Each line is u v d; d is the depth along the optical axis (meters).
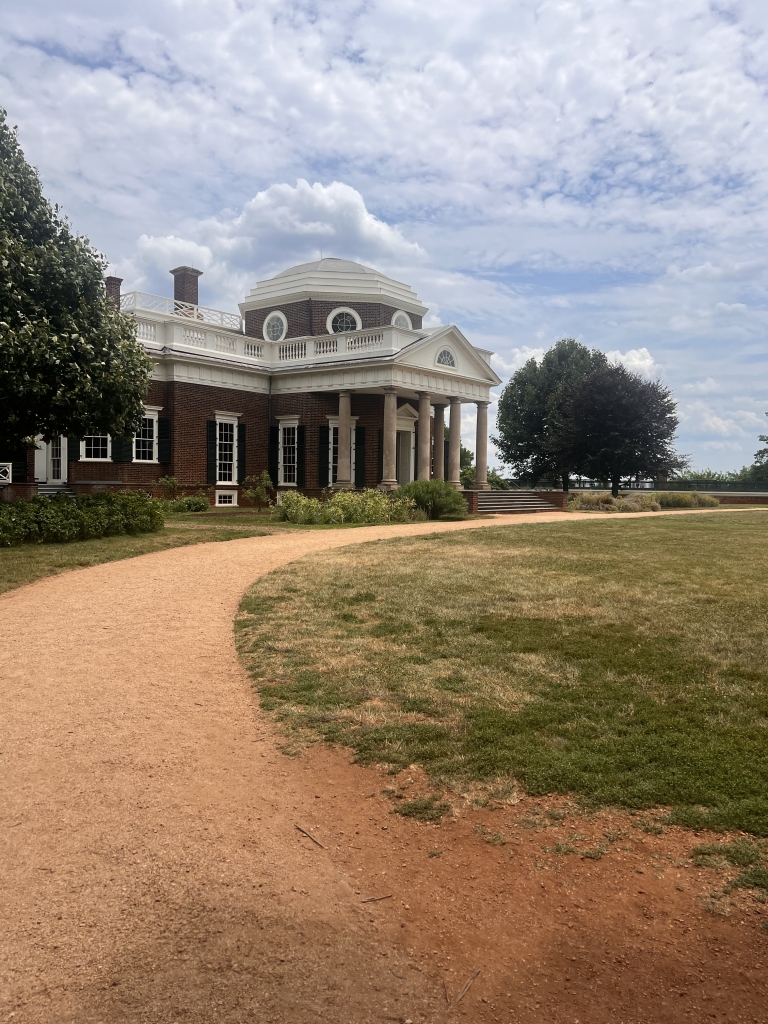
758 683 5.92
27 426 16.70
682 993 2.70
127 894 3.30
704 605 8.89
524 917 3.15
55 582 10.88
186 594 9.98
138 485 26.58
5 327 13.95
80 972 2.80
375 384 29.47
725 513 31.73
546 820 3.92
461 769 4.51
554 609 8.66
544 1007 2.65
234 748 4.95
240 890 3.35
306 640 7.47
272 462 32.59
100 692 6.04
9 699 5.86
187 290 34.53
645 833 3.77
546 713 5.32
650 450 45.22
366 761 4.70
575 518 26.80
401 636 7.55
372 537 17.53
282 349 32.81
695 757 4.53
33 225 16.19
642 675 6.16
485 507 31.27
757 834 3.70
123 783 4.43
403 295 37.25
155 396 27.73
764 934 3.00
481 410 34.19
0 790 4.32
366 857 3.63
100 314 16.77
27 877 3.43
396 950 2.96
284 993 2.71
